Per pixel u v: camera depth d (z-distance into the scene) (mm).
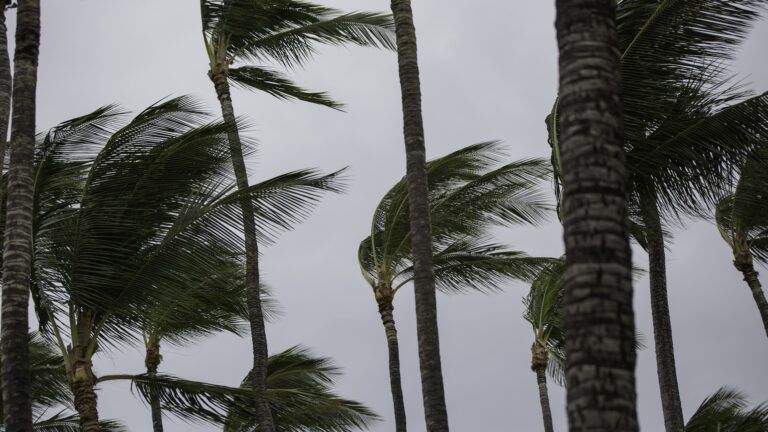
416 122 16734
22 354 14414
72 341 18469
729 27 15445
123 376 18625
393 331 25859
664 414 19484
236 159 22703
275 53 25156
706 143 16109
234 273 22953
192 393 18766
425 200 16344
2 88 16328
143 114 17641
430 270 16016
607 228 7949
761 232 26297
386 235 25984
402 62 17125
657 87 15891
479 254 24953
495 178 23984
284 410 22344
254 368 21766
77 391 18234
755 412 25062
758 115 15727
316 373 28922
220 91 24547
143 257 17734
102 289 17750
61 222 17578
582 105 8281
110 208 17531
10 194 15117
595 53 8398
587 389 7617
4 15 16688
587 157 8133
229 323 23672
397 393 25375
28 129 15398
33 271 17891
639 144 16344
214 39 24969
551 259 24688
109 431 25703
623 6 15930
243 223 17891
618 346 7684
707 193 16391
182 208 17594
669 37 15734
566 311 7934
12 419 14086
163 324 19953
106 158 17812
